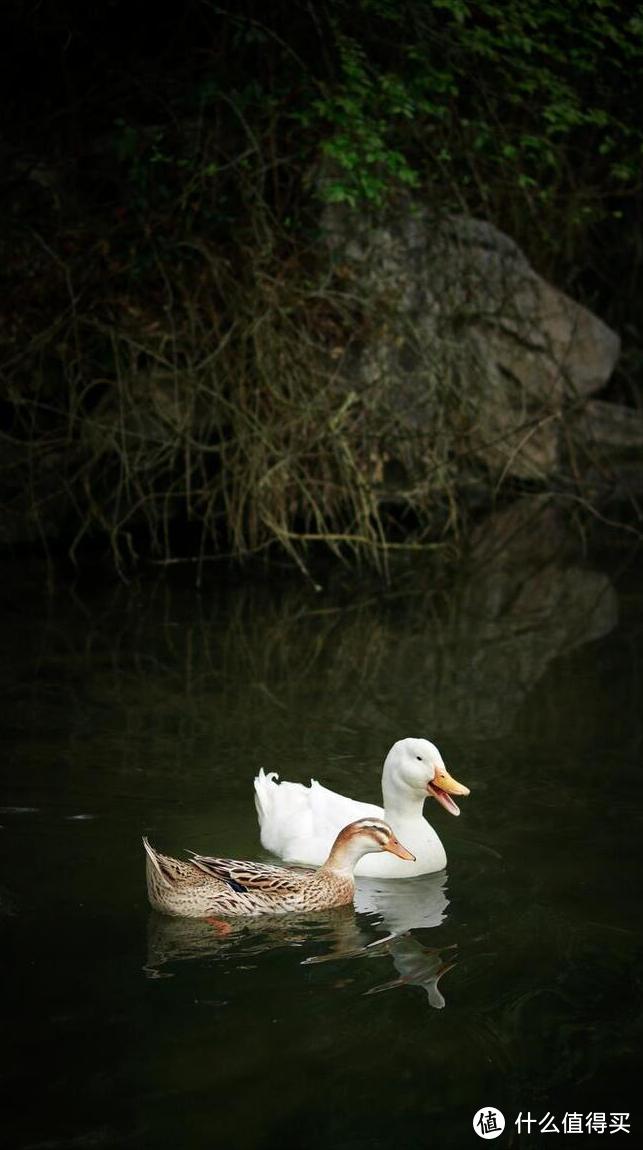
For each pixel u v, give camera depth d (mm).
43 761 7824
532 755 8195
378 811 6852
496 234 17109
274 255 14195
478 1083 4535
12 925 5691
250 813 7152
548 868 6480
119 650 10438
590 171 18312
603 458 18328
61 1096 4379
